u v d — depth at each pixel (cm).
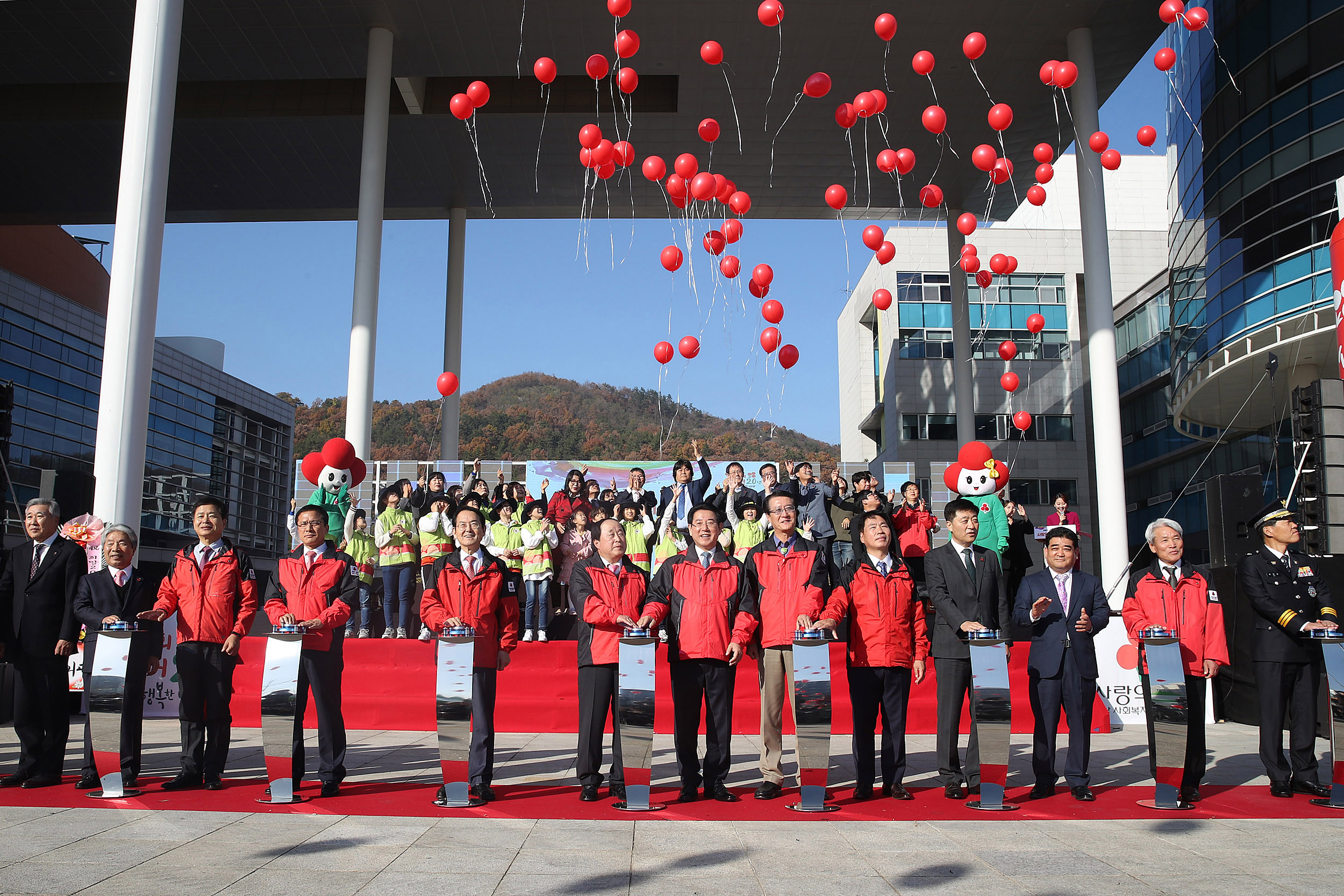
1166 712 541
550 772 645
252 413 4416
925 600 936
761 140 1805
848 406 4644
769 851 431
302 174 1922
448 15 1451
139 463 962
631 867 403
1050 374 3544
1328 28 1564
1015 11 1441
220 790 569
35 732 576
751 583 568
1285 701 587
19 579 593
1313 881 388
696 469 1112
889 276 3619
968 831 476
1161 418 3269
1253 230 1723
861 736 559
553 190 1986
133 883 372
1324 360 1734
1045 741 566
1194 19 1199
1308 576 588
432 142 1791
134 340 965
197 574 584
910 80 1619
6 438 891
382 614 1166
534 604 1001
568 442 8181
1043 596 568
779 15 1093
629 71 1158
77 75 1627
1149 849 441
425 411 8444
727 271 1226
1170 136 2148
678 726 550
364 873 390
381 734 830
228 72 1619
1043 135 1808
